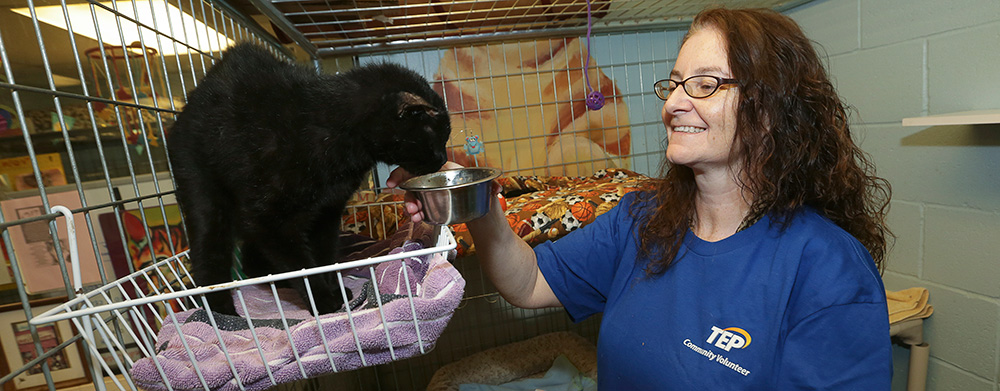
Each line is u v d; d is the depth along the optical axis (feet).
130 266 2.39
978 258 4.57
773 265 2.62
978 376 4.72
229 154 2.76
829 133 2.70
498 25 6.12
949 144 4.70
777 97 2.57
